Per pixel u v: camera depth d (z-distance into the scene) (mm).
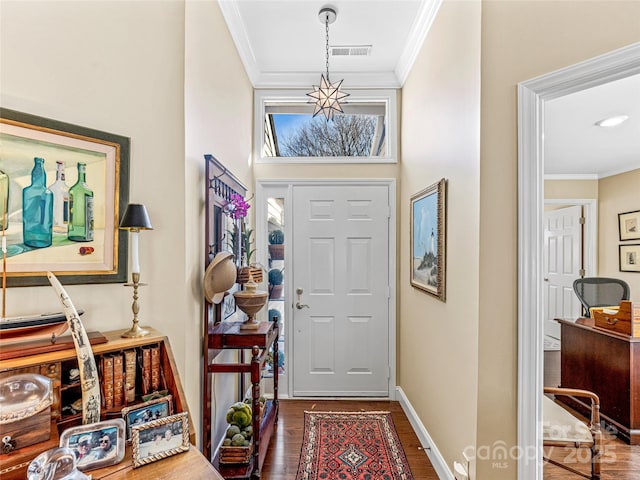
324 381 3051
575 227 4754
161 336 1237
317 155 3186
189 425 1115
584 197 4637
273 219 3080
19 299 1087
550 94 1377
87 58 1238
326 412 2742
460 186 1688
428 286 2170
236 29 2293
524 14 1403
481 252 1470
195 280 1624
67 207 1183
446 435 1856
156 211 1419
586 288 3670
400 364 3012
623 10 1211
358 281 3059
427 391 2205
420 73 2424
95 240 1252
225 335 1702
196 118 1645
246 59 2654
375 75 2982
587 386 2664
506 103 1441
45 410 918
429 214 2158
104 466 947
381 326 3049
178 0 1493
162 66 1440
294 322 3053
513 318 1447
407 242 2799
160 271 1432
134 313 1237
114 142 1298
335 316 3057
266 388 3078
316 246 3064
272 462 2057
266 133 3209
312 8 2164
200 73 1701
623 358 2346
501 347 1456
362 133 3193
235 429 1914
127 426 1042
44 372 946
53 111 1156
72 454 839
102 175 1270
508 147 1443
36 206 1115
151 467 972
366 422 2566
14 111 1073
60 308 1163
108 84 1292
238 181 2408
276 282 3088
